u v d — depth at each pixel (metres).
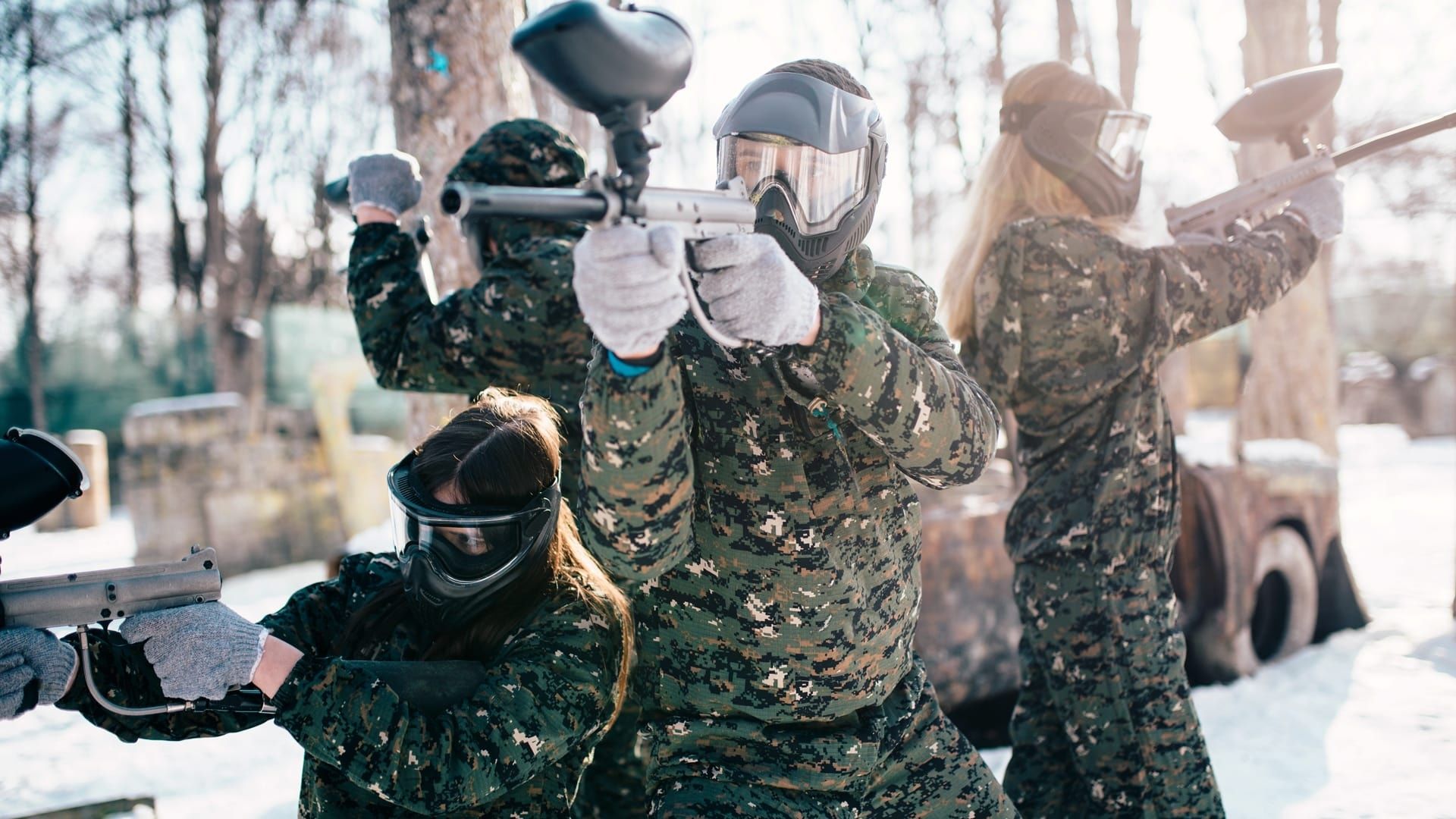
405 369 2.42
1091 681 2.41
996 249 2.52
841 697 1.61
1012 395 2.53
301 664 1.49
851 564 1.61
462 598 1.66
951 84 14.80
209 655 1.43
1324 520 4.88
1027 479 2.58
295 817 3.51
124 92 19.39
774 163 1.56
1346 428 19.25
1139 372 2.44
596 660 1.66
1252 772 3.54
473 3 4.01
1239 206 2.71
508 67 4.14
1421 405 18.08
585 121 6.77
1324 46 9.62
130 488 9.64
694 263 1.32
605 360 1.35
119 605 1.47
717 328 1.32
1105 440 2.43
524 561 1.67
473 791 1.50
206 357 16.33
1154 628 2.40
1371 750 3.66
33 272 19.84
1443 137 14.96
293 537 10.16
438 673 1.58
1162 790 2.35
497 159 2.55
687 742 1.66
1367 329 26.14
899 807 1.72
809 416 1.57
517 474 1.65
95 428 16.05
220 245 18.83
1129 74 11.10
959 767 1.76
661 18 1.25
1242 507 4.41
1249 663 4.44
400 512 1.66
